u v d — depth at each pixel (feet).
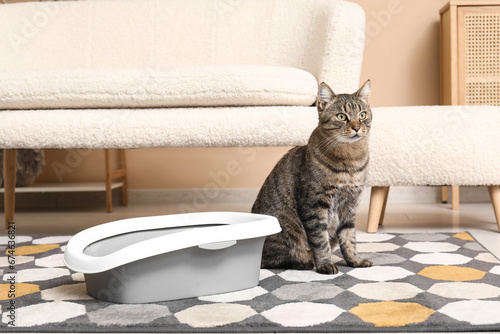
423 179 6.86
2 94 6.64
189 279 4.11
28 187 10.25
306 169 5.00
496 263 5.10
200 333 3.43
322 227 4.98
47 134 6.55
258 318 3.59
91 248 4.58
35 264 5.52
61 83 6.61
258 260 4.45
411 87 11.00
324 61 7.18
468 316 3.53
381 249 5.92
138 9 9.35
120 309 3.88
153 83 6.50
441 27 10.57
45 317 3.72
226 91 6.44
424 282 4.44
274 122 6.46
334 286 4.38
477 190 10.80
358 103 5.00
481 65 9.81
